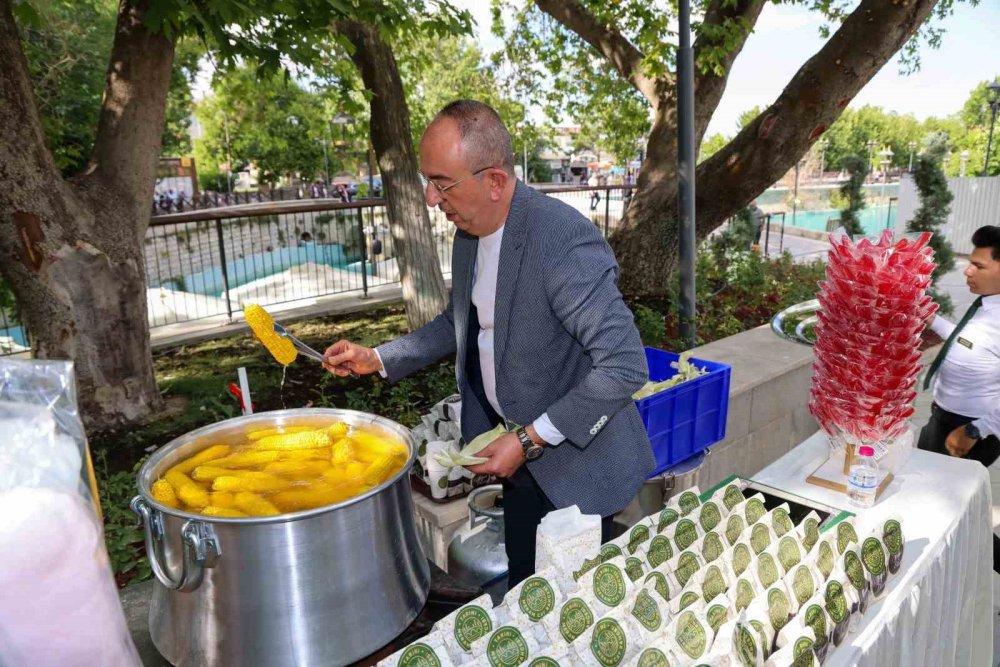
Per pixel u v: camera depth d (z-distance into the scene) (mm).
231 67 4043
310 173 39531
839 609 1297
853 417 1800
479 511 2170
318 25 4137
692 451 2898
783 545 1412
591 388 1614
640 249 7582
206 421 4621
